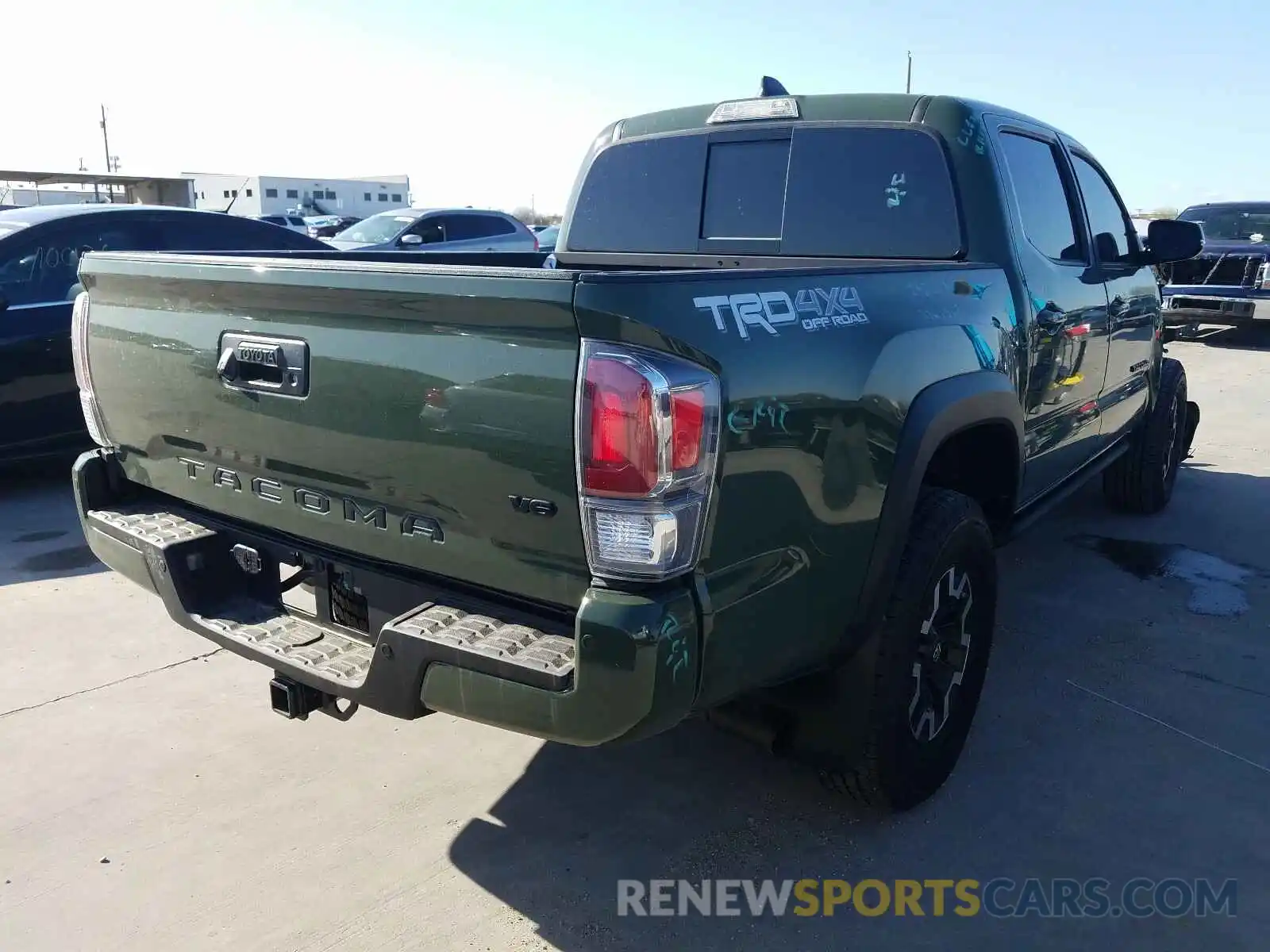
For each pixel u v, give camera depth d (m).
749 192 3.79
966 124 3.36
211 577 2.78
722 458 2.02
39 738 3.37
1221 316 12.88
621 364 1.87
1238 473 6.93
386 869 2.71
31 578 4.84
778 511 2.20
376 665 2.21
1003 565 5.07
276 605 2.75
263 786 3.10
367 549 2.38
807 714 2.69
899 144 3.45
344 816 2.95
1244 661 3.97
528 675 1.99
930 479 3.32
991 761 3.25
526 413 1.97
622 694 1.91
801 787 3.11
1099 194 4.47
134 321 2.78
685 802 3.03
